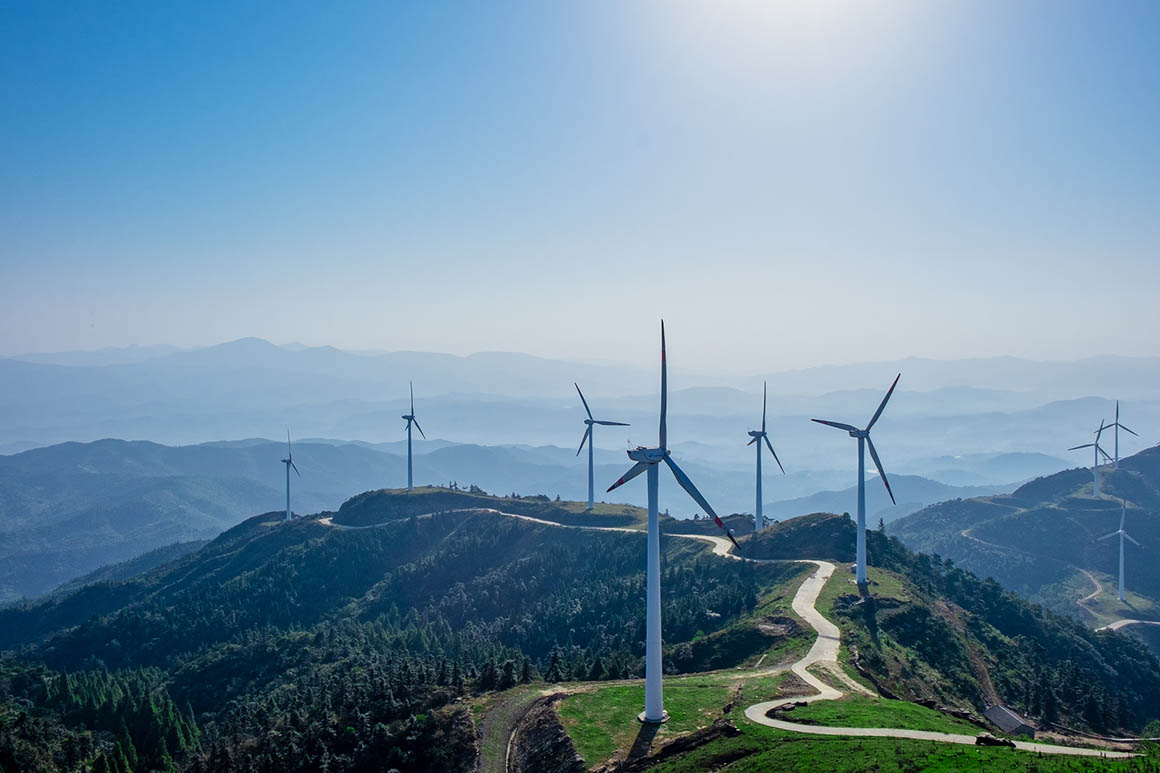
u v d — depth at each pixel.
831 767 76.38
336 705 138.38
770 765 80.81
